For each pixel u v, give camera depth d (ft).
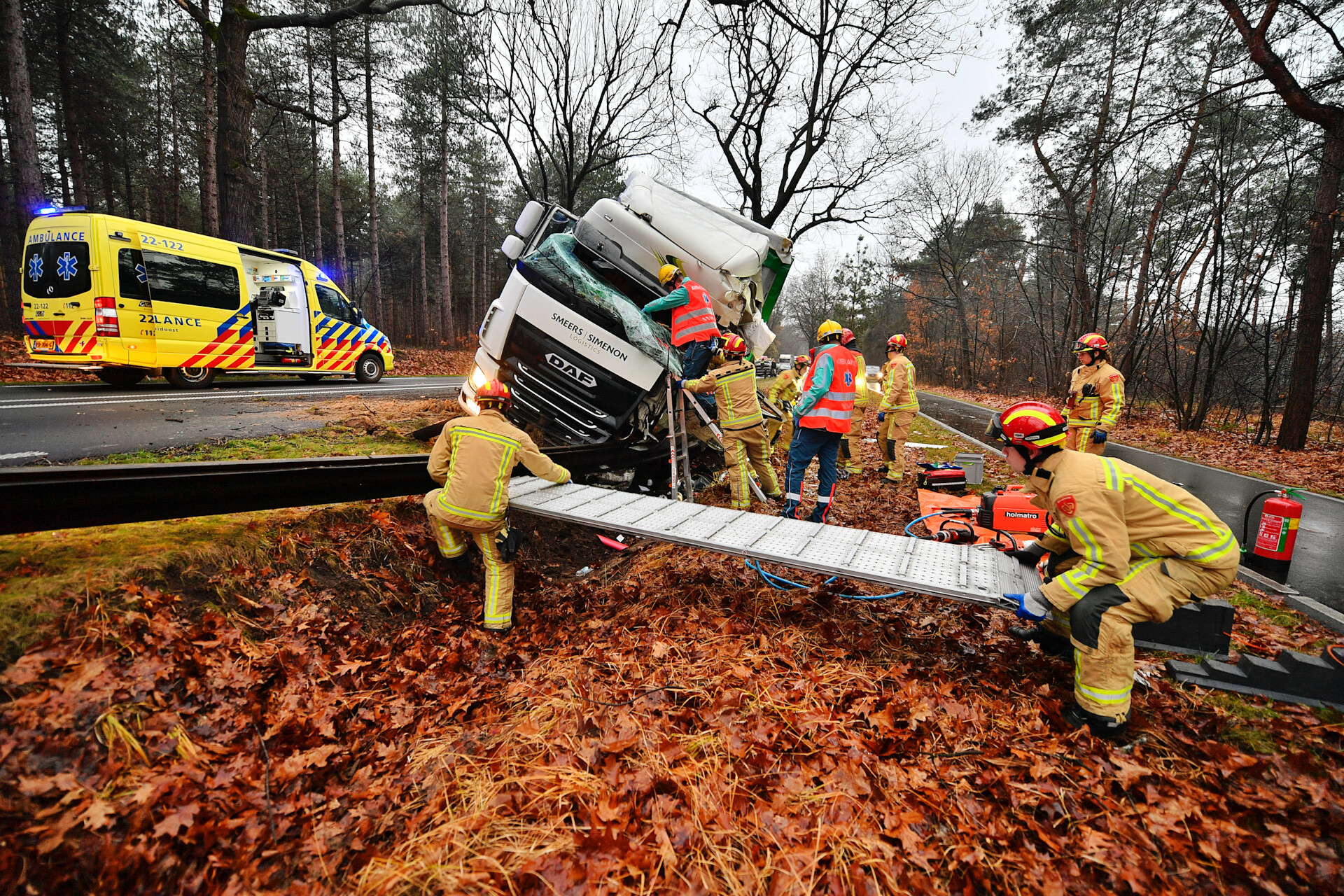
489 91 52.34
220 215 46.44
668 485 22.22
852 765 7.65
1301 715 8.62
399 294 152.66
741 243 20.49
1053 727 8.55
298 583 11.06
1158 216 60.23
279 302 36.01
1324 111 31.86
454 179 124.36
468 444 11.80
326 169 110.73
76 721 7.00
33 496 8.65
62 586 8.39
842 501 21.49
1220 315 50.11
